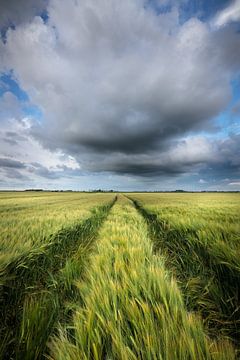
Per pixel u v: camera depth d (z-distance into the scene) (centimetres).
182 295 290
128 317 198
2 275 305
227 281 305
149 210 1494
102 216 1375
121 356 152
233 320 251
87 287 266
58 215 1088
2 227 673
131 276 272
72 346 167
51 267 446
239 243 378
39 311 235
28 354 194
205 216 927
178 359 154
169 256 528
